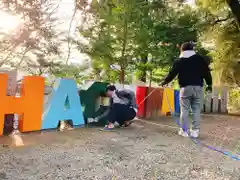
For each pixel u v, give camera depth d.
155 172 2.77
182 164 3.08
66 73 8.11
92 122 5.38
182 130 4.71
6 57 7.31
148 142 4.07
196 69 4.52
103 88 5.46
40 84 4.31
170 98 7.32
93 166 2.85
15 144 3.49
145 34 7.77
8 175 2.46
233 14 10.35
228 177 2.72
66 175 2.55
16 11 7.09
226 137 4.72
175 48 8.49
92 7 8.17
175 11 8.87
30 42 7.44
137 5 7.71
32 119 4.22
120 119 5.13
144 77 8.95
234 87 10.82
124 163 3.01
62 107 4.67
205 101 8.72
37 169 2.66
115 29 7.86
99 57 8.16
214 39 10.82
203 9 10.15
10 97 3.94
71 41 8.20
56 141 3.79
